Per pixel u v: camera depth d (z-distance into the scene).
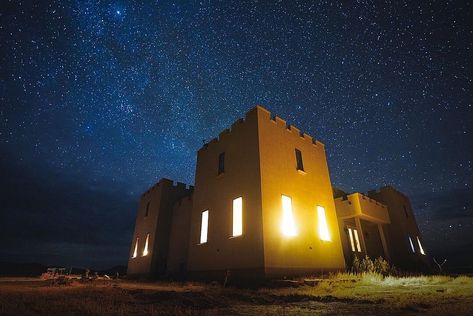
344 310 5.44
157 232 20.19
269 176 11.69
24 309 5.40
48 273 20.34
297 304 6.47
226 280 10.64
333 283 9.62
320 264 12.17
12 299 6.56
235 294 7.96
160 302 6.63
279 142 13.21
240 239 11.20
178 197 22.28
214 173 14.50
